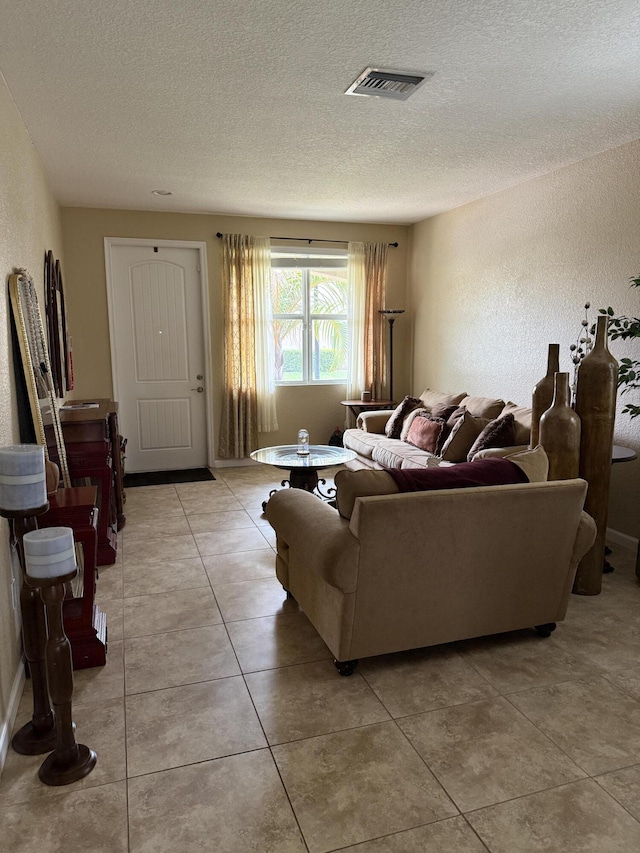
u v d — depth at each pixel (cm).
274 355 629
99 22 221
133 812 165
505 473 245
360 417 582
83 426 336
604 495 307
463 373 555
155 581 325
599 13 216
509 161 404
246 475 579
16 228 284
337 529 224
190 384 601
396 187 475
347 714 210
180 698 219
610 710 213
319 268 626
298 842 155
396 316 657
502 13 216
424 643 239
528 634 271
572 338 418
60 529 176
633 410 328
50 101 293
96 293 556
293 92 287
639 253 362
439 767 183
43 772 179
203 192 486
